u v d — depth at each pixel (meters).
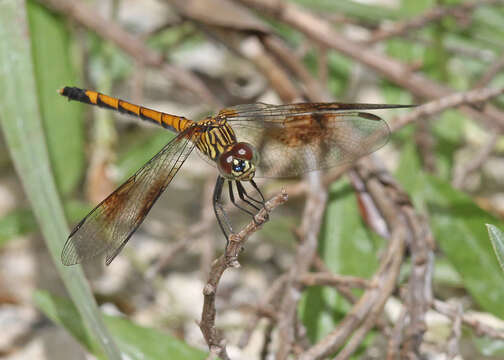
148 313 1.05
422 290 1.02
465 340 1.04
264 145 1.03
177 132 1.04
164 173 1.02
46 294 1.03
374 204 1.04
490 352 1.02
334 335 1.01
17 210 1.06
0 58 1.03
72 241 1.01
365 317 1.02
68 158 1.05
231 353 1.04
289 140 1.03
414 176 1.05
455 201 1.03
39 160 1.03
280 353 1.02
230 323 1.05
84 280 1.02
